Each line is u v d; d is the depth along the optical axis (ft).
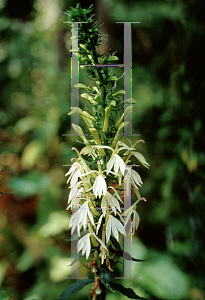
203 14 7.79
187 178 8.77
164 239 9.32
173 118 9.15
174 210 9.07
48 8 12.52
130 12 9.01
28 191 10.39
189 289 7.48
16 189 10.37
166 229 9.29
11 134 13.84
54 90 12.17
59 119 11.67
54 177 11.07
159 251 8.90
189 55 8.32
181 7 8.33
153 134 9.64
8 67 13.91
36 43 13.42
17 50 13.62
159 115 9.50
